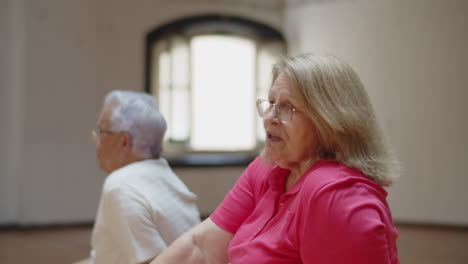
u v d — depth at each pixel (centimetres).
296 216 113
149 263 152
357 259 100
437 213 586
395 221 600
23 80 550
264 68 654
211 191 627
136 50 601
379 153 115
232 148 647
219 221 147
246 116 651
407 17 589
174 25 615
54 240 501
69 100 568
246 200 147
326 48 630
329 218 104
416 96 590
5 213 562
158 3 612
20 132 554
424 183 591
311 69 115
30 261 421
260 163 141
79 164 576
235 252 130
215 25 630
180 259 147
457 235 538
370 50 607
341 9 620
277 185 131
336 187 106
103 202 166
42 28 553
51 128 562
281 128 121
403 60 593
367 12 607
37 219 561
